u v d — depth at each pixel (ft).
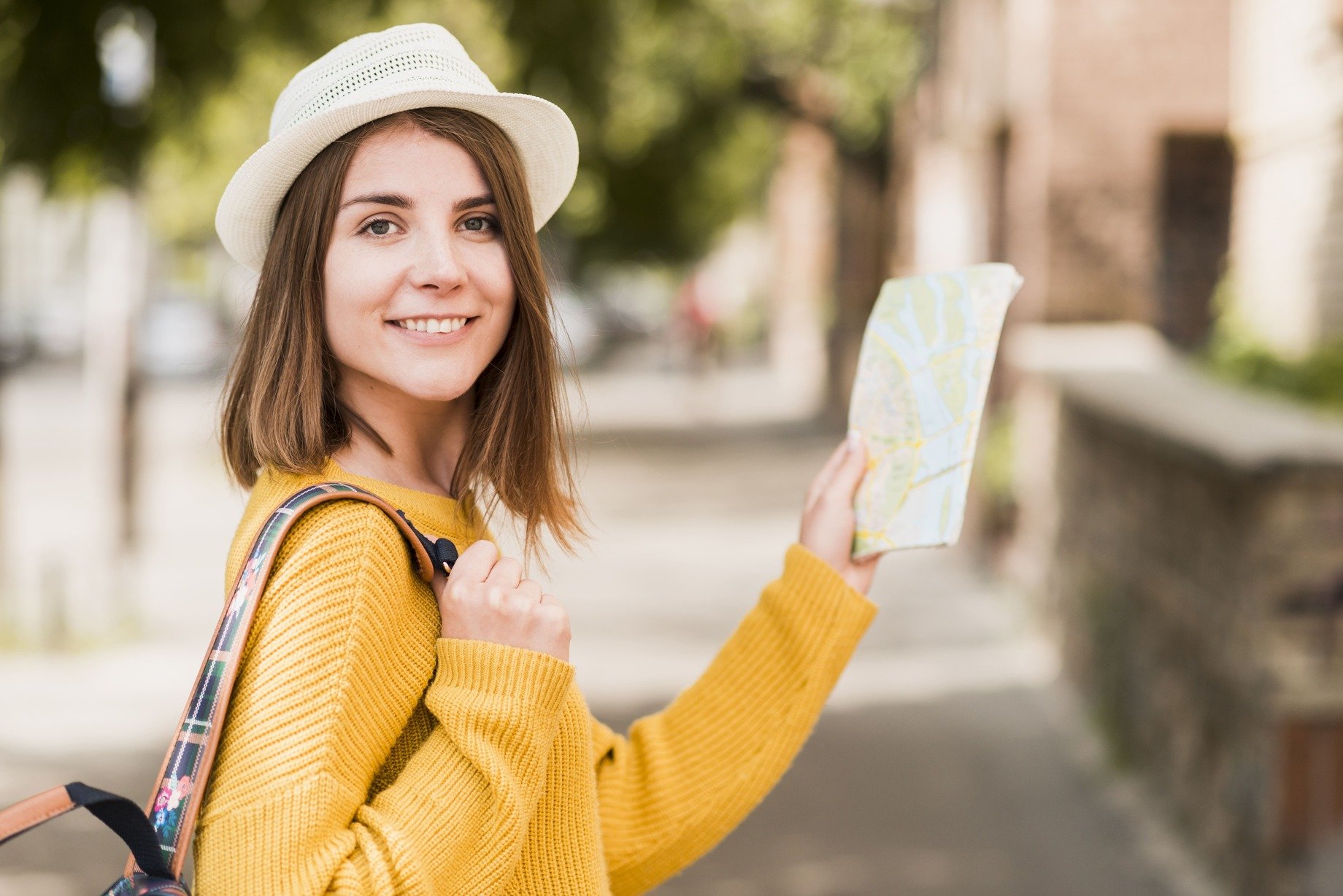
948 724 22.76
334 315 4.68
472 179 4.73
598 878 4.88
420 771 4.31
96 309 33.27
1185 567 17.46
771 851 17.01
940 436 5.57
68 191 20.76
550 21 24.53
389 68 4.73
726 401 89.04
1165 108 30.07
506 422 5.05
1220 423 15.67
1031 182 31.17
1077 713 23.38
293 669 4.12
